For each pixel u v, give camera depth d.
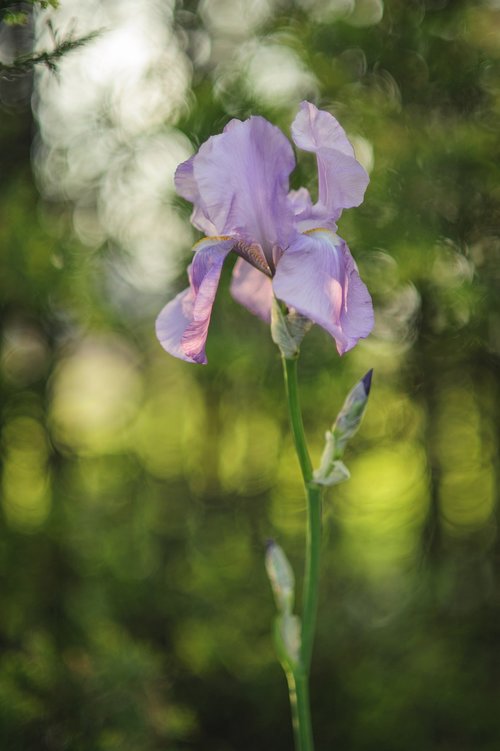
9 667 1.18
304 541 1.76
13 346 1.46
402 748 1.50
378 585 1.74
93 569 1.48
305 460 0.97
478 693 1.53
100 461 1.64
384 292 1.53
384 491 1.87
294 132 0.95
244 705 1.57
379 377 1.63
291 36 1.53
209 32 1.58
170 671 1.49
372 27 1.49
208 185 0.94
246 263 1.02
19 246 1.38
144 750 1.20
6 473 1.48
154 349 1.68
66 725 1.18
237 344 1.52
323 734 1.56
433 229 1.46
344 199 0.95
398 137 1.47
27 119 1.43
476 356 1.60
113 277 1.57
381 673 1.56
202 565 1.62
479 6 1.47
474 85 1.48
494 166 1.47
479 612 1.64
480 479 1.69
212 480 1.75
